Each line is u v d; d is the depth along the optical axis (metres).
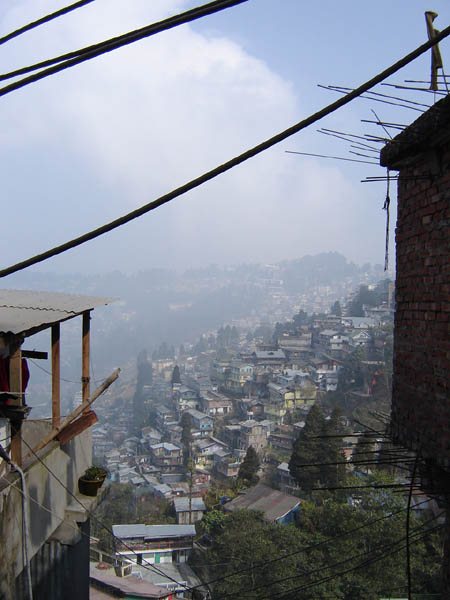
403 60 1.86
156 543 37.41
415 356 4.51
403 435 4.69
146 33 1.87
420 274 4.45
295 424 78.75
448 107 3.55
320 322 132.00
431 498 4.34
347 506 23.97
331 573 21.75
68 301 6.62
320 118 1.96
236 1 1.75
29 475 5.93
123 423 124.75
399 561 20.61
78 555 7.84
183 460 80.06
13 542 5.45
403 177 4.38
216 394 104.12
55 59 2.01
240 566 24.83
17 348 5.15
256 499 38.66
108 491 8.10
